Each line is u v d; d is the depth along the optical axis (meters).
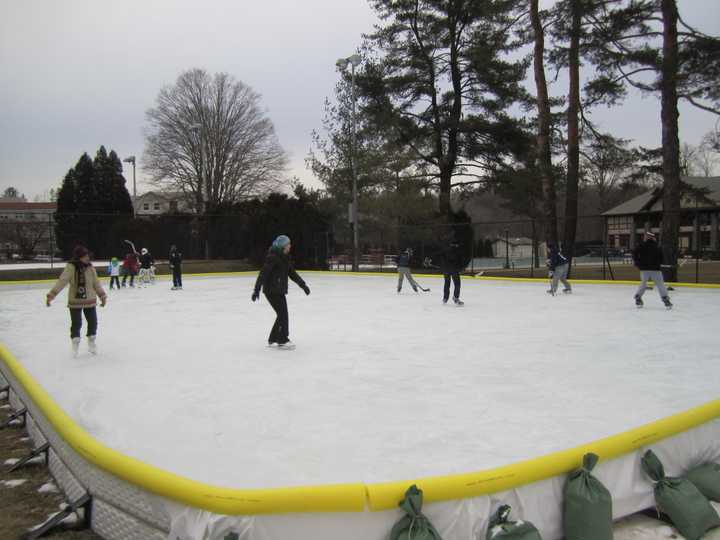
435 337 9.41
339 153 32.47
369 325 10.91
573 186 24.34
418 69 31.17
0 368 7.97
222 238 36.03
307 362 7.46
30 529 3.77
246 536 3.01
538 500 3.49
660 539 3.62
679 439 4.29
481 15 29.19
